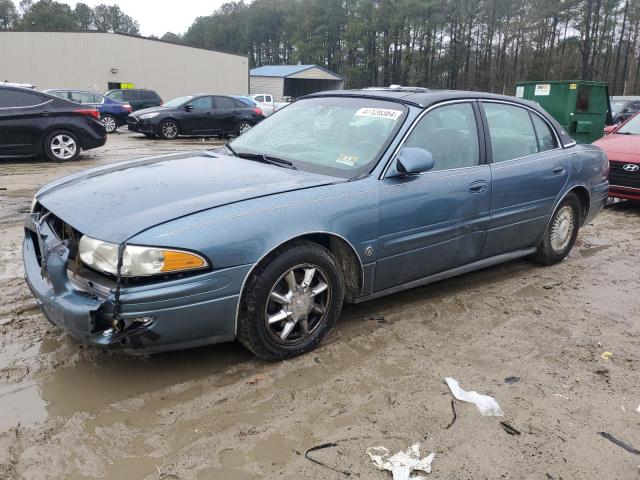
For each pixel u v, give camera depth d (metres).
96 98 19.78
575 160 4.93
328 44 83.75
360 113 3.96
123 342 2.67
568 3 60.84
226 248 2.81
